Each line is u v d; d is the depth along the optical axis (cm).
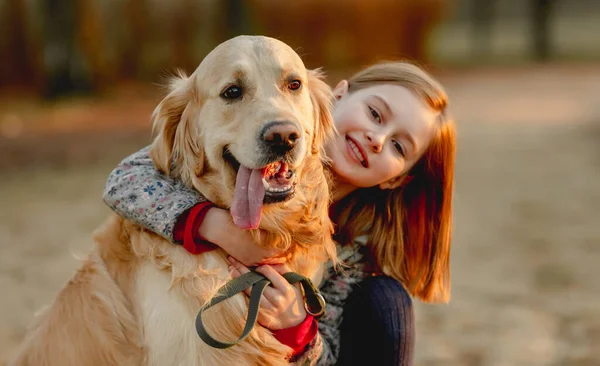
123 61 1812
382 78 305
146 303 260
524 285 542
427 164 309
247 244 258
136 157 283
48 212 735
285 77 260
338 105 305
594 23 4481
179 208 256
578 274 563
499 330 465
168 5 1845
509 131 1248
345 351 301
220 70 257
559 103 1552
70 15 1515
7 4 1638
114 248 275
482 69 2316
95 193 815
